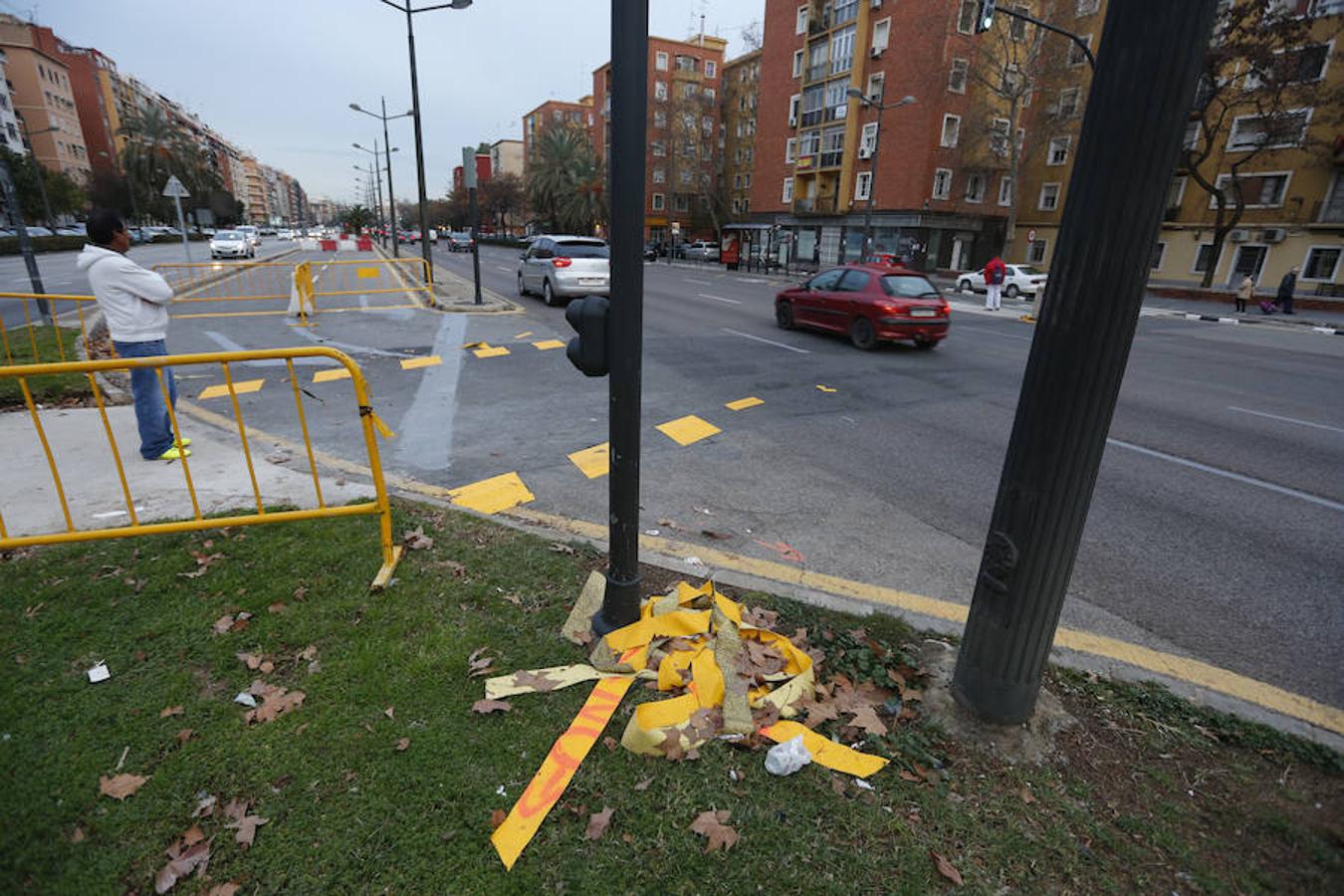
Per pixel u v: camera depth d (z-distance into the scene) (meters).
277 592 3.27
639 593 3.06
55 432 5.61
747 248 52.25
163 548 3.66
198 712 2.53
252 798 2.18
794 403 7.96
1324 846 2.10
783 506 4.90
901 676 2.84
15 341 9.59
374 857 2.00
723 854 2.04
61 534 3.47
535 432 6.47
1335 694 2.97
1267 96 26.77
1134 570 4.11
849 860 2.04
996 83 37.22
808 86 44.53
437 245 77.75
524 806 2.16
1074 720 2.64
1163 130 1.87
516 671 2.79
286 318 14.04
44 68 73.50
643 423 6.91
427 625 3.07
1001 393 8.82
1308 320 21.64
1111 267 1.99
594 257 16.95
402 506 4.32
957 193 39.25
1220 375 10.98
